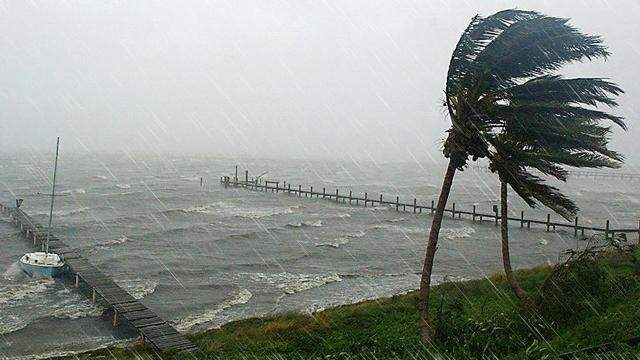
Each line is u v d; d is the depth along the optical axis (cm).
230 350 1396
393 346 929
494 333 895
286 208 6000
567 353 638
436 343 888
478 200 7856
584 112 966
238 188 8300
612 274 1254
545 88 930
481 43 920
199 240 3803
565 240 3959
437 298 1639
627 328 795
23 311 2094
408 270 2972
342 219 5206
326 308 2048
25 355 1644
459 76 934
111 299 2100
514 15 914
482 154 962
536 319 1022
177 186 8350
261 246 3653
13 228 4097
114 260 3058
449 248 3656
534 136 995
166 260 3116
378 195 8156
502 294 1538
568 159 995
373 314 1564
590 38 902
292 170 15188
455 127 941
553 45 904
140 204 5891
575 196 8806
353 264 3138
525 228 4597
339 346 1216
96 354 1639
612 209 6694
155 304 2252
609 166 1012
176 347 1606
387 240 4003
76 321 1989
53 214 4884
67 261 2731
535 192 998
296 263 3144
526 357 725
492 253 3447
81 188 7525
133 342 1766
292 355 1206
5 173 9756
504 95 950
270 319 1848
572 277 1102
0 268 2780
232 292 2475
